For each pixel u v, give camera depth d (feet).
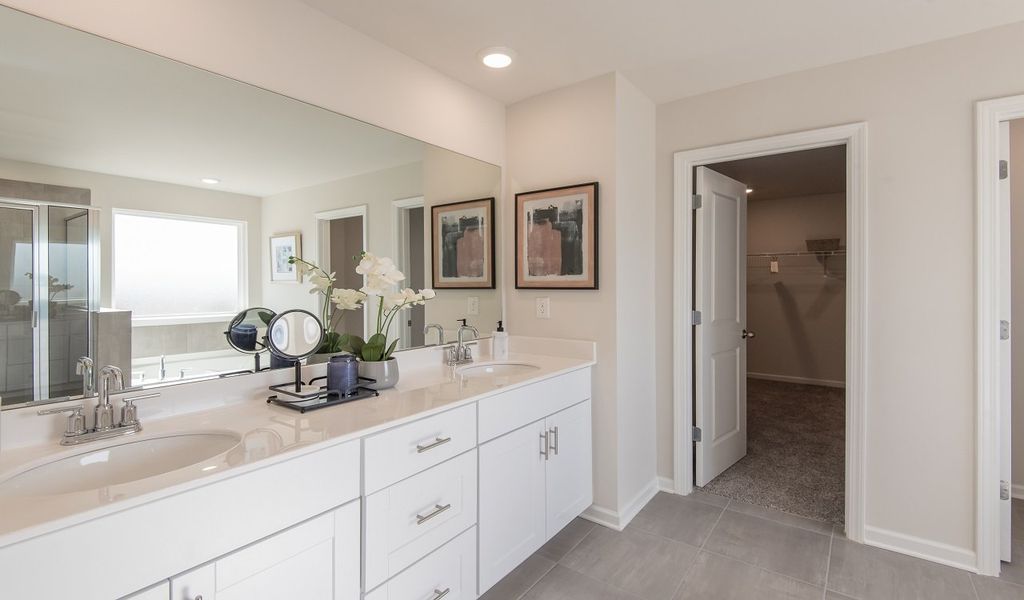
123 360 4.72
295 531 3.99
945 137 6.76
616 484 8.00
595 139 8.02
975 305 6.59
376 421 4.71
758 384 18.53
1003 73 6.42
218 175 5.31
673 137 9.06
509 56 7.14
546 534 7.04
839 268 17.70
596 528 7.98
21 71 4.08
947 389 6.81
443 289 7.97
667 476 9.34
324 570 4.21
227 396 5.36
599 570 6.79
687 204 9.00
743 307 10.94
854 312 7.36
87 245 4.50
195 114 5.09
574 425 7.72
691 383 9.24
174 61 4.85
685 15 6.15
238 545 3.64
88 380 4.46
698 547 7.35
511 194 9.09
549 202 8.50
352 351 6.52
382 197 6.94
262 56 5.49
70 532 2.89
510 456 6.34
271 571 3.84
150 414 4.79
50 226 4.29
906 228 7.01
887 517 7.25
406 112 7.20
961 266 6.68
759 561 6.97
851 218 7.39
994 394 6.53
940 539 6.90
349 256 6.55
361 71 6.55
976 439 6.63
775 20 6.28
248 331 5.59
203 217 5.21
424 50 7.02
